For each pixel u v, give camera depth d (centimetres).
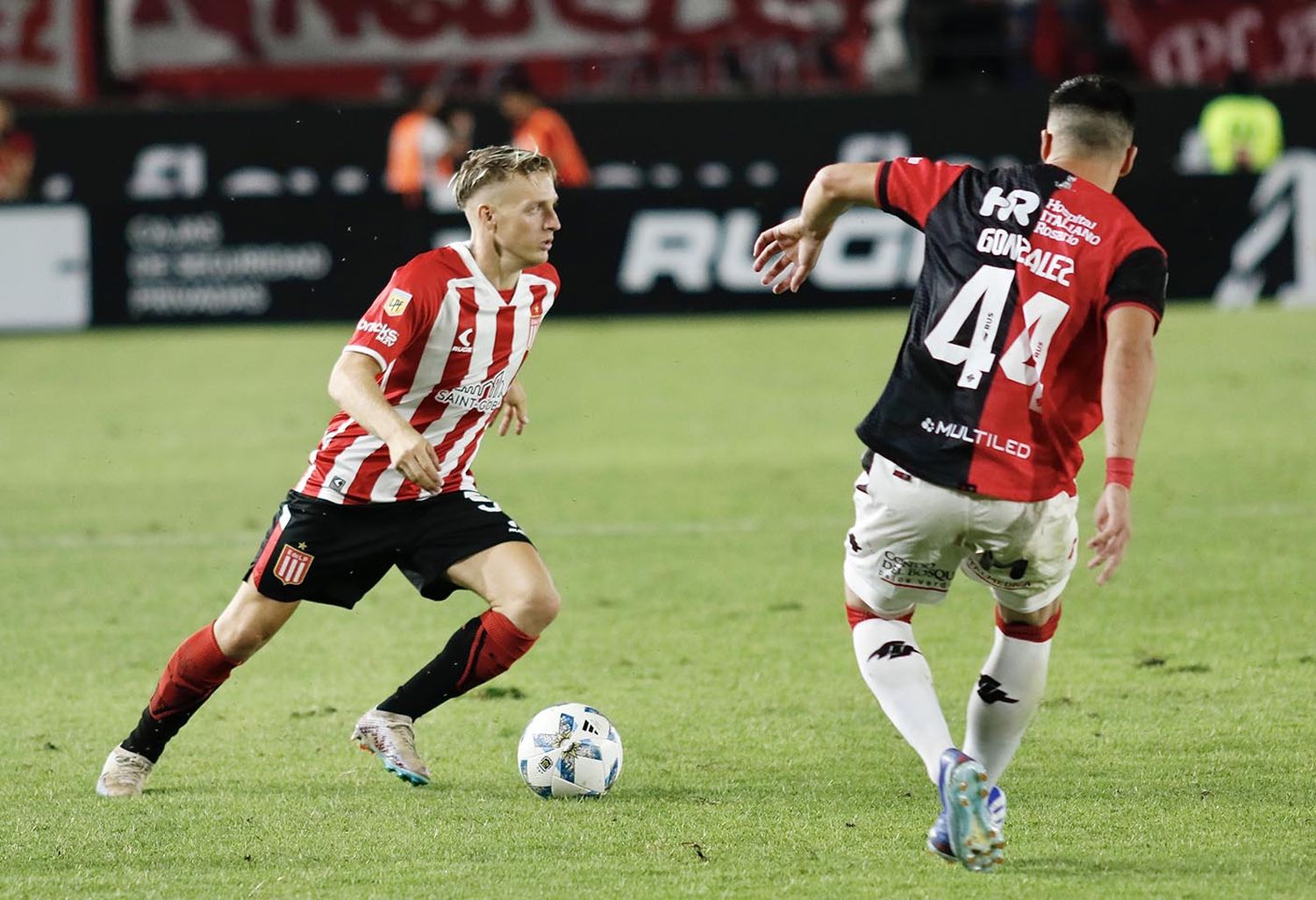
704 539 3092
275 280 5741
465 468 1702
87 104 6147
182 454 4012
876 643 1464
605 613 2561
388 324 1573
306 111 6056
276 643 2428
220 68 7131
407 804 1652
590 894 1376
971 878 1401
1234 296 5688
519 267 1645
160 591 2775
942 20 6944
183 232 5719
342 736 1931
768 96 5919
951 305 1396
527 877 1420
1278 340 5062
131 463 3925
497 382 1677
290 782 1739
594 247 5728
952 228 1423
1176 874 1402
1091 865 1429
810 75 6931
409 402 1645
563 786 1661
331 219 5703
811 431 4153
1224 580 2650
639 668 2238
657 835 1536
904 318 5644
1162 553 2852
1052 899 1345
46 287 5734
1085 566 2777
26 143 6034
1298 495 3300
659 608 2591
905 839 1516
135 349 5450
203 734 1945
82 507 3488
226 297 5747
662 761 1805
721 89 7000
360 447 1638
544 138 5838
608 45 7050
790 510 3334
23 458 4019
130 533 3234
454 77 7125
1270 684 2059
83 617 2598
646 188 5712
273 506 3469
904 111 5912
